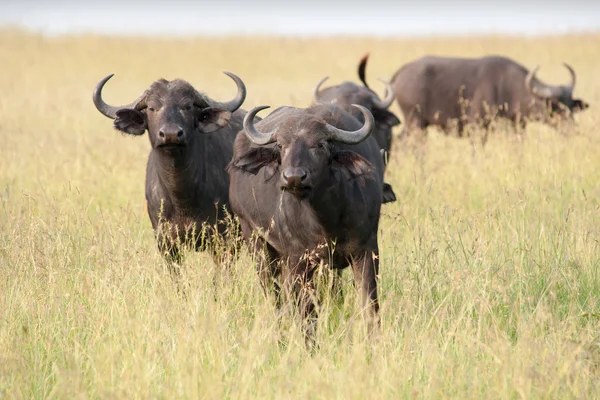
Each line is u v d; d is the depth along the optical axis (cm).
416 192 3506
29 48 13200
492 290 2430
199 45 14562
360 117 3294
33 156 4541
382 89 9612
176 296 2334
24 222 2872
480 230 2853
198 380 1861
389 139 4069
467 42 14638
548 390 1817
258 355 1981
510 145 4356
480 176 3822
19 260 2508
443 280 2492
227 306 2316
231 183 2716
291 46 14800
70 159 4356
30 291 2336
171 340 2117
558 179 3731
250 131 2317
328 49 14500
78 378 1816
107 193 3850
